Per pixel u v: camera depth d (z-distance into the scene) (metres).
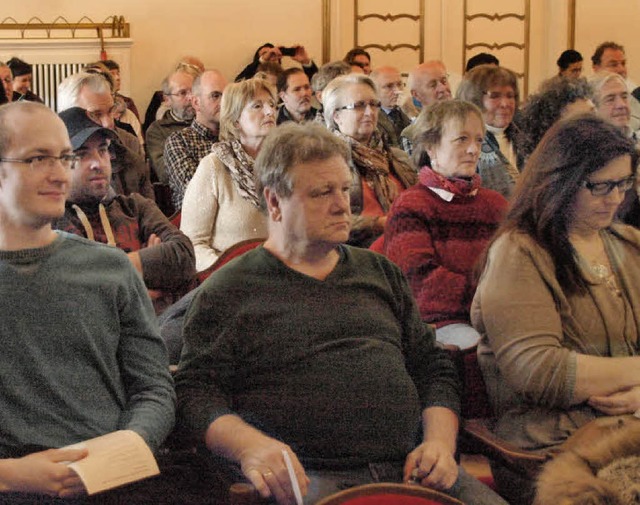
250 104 4.30
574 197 2.65
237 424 2.36
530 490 2.44
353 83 4.49
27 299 2.32
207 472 2.49
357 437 2.43
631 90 7.44
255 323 2.47
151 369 2.47
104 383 2.40
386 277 2.64
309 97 6.55
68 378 2.34
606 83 4.71
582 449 1.88
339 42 10.14
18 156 2.32
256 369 2.46
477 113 3.61
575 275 2.66
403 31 10.34
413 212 3.53
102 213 3.46
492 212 3.58
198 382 2.46
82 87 4.77
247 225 4.23
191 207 4.25
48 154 2.34
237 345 2.47
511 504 2.61
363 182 4.42
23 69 7.63
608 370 2.56
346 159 2.56
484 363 2.77
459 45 10.47
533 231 2.68
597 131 2.65
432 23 10.39
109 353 2.42
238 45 9.84
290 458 2.24
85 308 2.38
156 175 6.79
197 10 9.66
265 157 2.54
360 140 4.50
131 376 2.46
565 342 2.66
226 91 4.37
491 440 2.54
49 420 2.30
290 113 6.55
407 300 2.67
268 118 4.29
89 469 2.16
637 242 2.78
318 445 2.43
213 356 2.46
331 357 2.46
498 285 2.66
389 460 2.47
